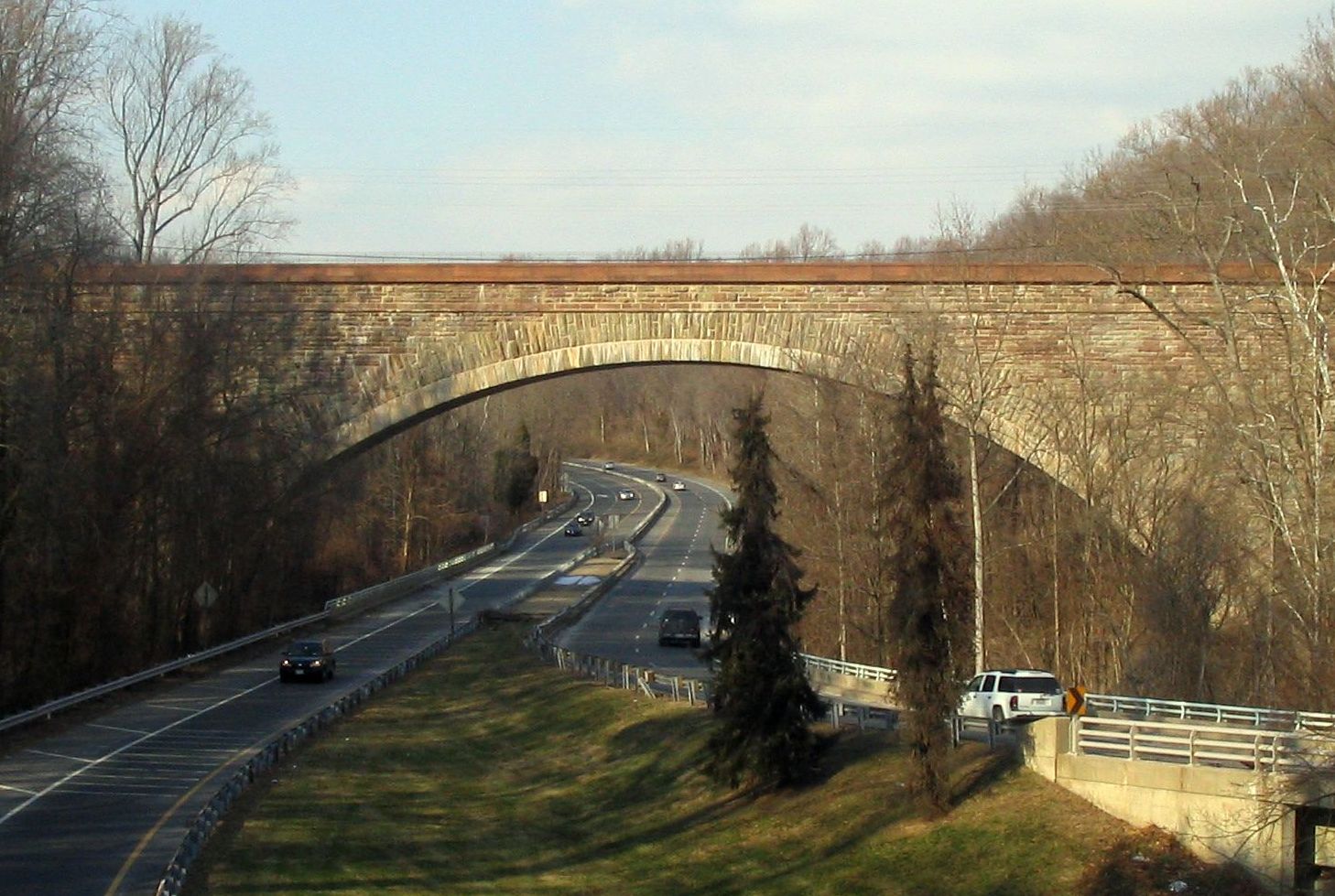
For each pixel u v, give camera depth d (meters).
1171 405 44.25
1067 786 28.02
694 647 64.81
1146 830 25.62
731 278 46.66
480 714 50.19
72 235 47.03
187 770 33.84
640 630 72.94
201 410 52.22
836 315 46.47
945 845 27.58
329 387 48.31
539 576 103.81
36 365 45.19
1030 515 56.41
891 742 34.22
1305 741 25.23
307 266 48.31
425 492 109.19
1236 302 42.66
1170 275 44.62
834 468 57.31
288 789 33.88
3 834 26.20
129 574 54.56
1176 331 42.38
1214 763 27.00
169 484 55.72
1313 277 38.12
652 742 41.16
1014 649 53.66
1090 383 45.22
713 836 32.44
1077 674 49.06
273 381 49.09
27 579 47.53
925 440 30.06
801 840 30.61
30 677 47.03
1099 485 45.75
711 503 156.00
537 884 29.66
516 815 36.31
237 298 49.31
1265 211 42.16
